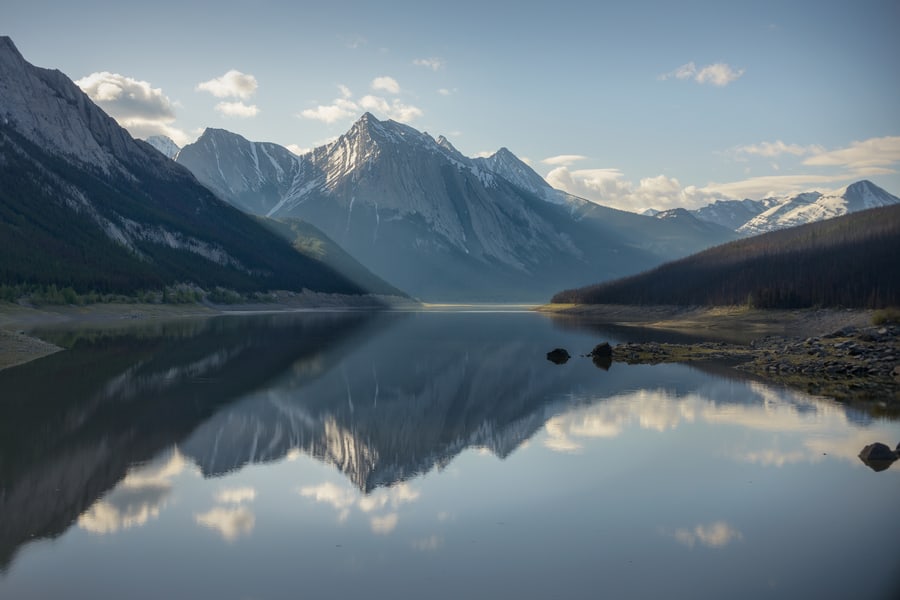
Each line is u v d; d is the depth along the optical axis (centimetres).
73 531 2466
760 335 12788
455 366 7575
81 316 17275
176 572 2138
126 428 4116
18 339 8562
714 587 2031
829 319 13325
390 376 6706
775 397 5272
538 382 6300
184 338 11144
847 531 2459
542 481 3100
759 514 2647
